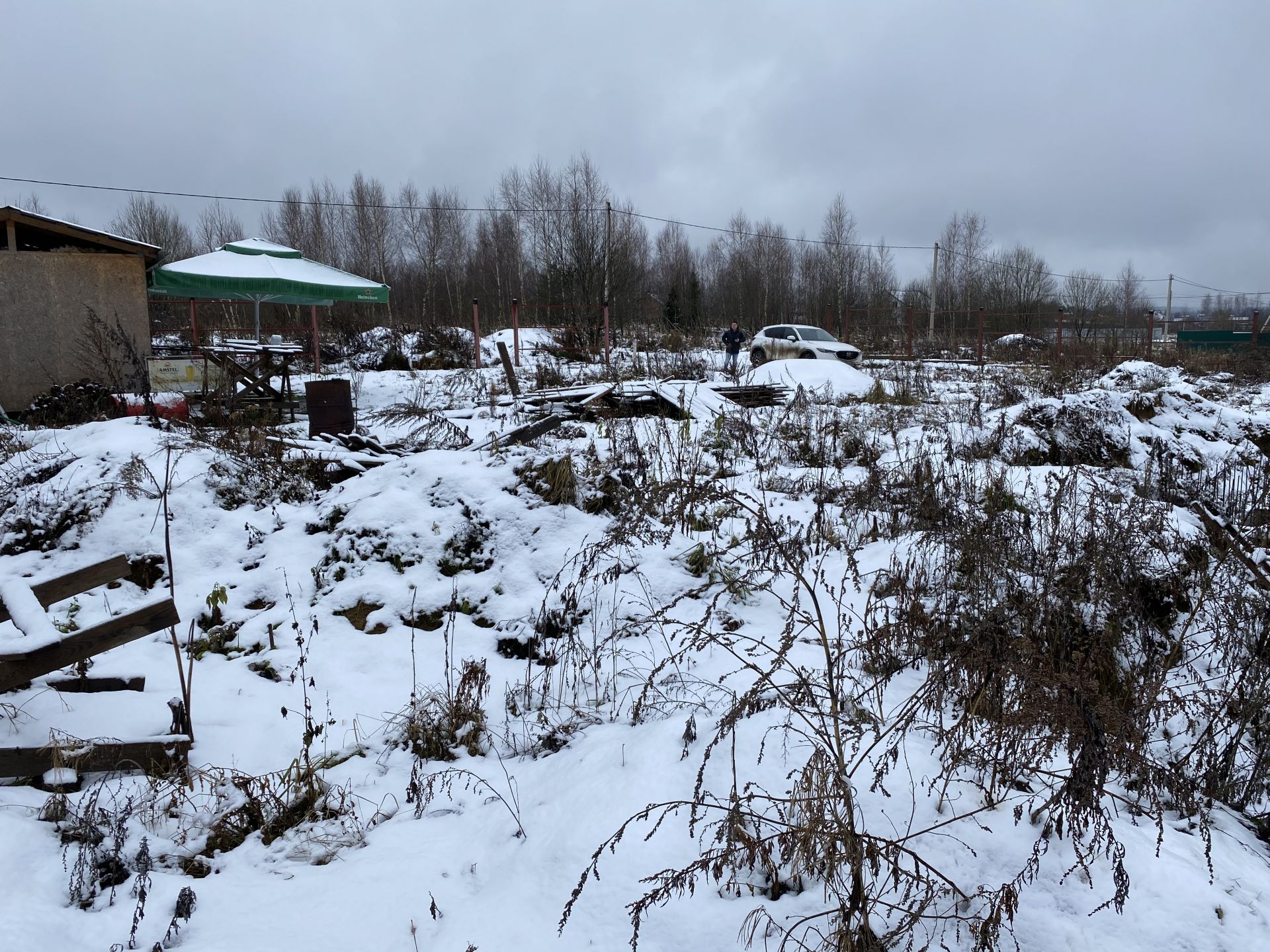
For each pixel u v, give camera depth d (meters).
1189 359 25.59
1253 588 4.41
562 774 3.57
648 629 5.13
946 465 8.08
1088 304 56.25
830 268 49.03
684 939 2.49
